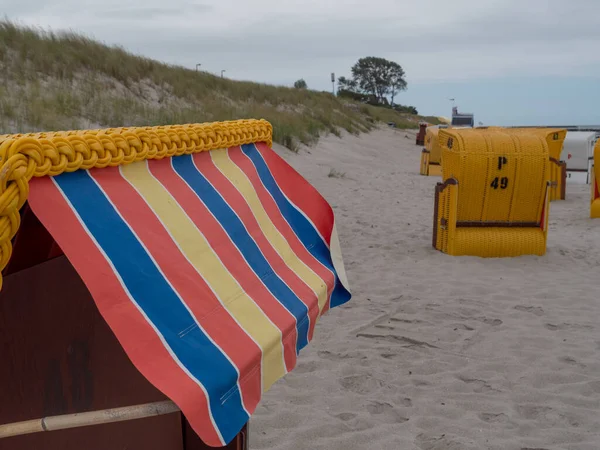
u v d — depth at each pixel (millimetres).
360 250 8734
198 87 21516
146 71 20016
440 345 5414
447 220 8445
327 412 4227
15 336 1891
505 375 4852
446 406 4336
